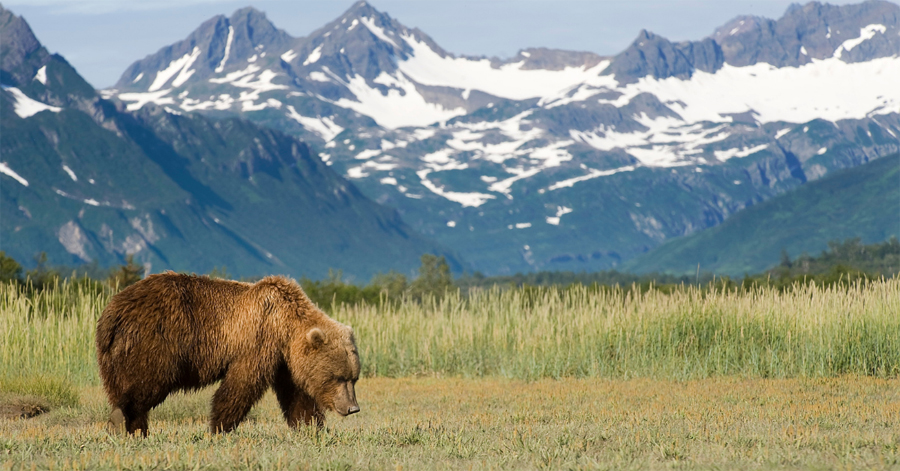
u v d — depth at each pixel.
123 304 26.80
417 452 24.41
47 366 51.69
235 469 21.66
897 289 58.03
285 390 29.20
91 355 53.22
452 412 38.84
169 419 37.31
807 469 21.41
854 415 32.09
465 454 24.08
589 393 45.78
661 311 59.16
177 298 26.92
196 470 21.14
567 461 22.77
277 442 25.52
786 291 62.34
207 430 27.88
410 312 69.75
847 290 60.38
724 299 59.75
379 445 25.59
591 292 68.88
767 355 54.44
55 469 21.08
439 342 63.03
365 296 130.62
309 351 27.19
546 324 62.56
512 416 35.28
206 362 27.31
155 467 21.61
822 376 51.03
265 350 27.47
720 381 50.75
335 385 27.17
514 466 22.81
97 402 40.72
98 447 24.06
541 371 56.84
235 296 27.81
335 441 25.72
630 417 33.00
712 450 24.05
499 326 64.56
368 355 61.12
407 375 60.53
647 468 22.06
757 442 25.34
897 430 27.81
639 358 56.81
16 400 40.62
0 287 60.62
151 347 26.45
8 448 23.97
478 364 60.38
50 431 28.03
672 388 47.59
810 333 54.38
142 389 26.55
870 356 52.97
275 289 27.86
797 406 36.81
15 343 52.41
